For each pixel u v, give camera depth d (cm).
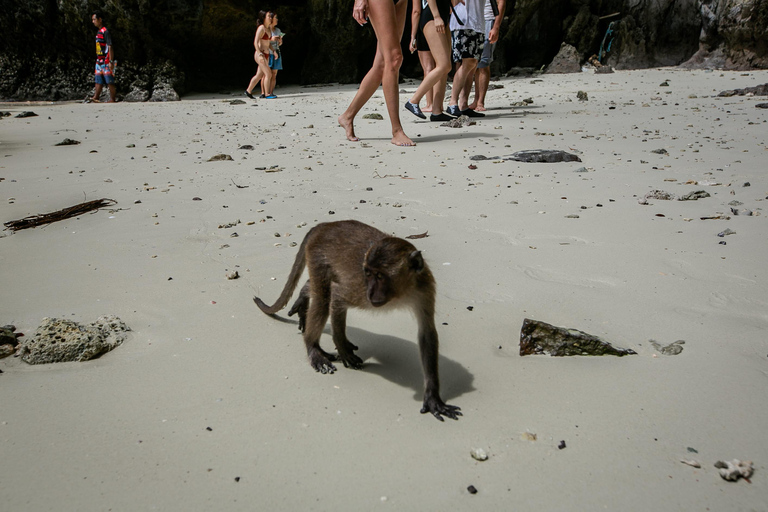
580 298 478
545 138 1180
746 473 286
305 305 444
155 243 618
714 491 279
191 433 326
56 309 474
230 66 2714
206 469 298
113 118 1609
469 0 1377
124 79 2327
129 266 559
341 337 396
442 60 1352
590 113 1506
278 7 2691
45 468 299
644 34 2719
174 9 2384
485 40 1519
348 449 313
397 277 348
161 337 432
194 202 762
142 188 833
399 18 1105
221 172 926
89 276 537
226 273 539
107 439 321
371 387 373
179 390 367
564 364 390
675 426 324
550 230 642
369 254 352
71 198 786
